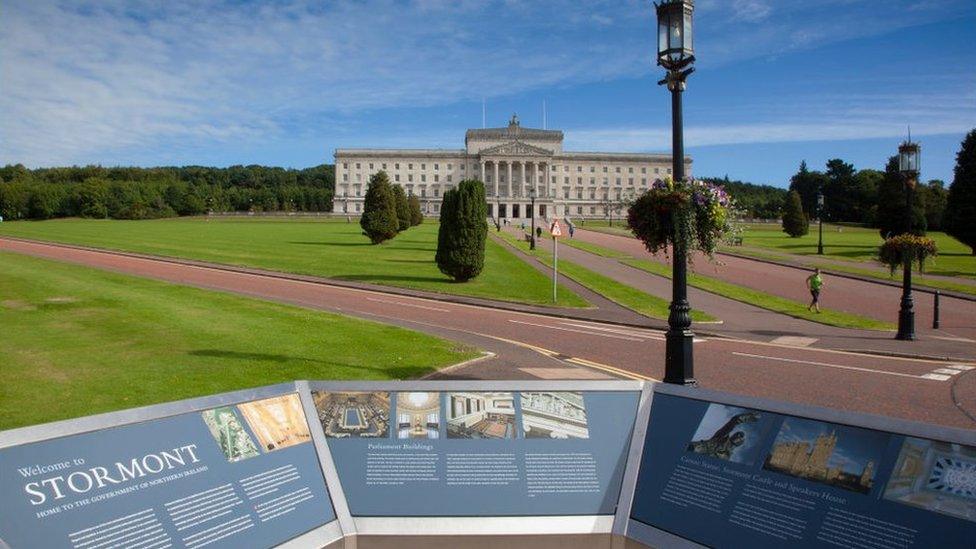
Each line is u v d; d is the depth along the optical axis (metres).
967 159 70.81
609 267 54.38
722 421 6.70
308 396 7.18
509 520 6.56
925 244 25.67
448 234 39.53
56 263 41.94
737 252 70.81
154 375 14.98
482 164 190.62
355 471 6.77
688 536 6.23
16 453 5.36
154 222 126.62
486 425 7.02
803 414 6.31
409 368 16.62
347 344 19.38
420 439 6.93
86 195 159.50
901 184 74.62
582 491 6.75
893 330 28.59
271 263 47.53
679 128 12.44
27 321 21.73
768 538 5.86
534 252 67.75
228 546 5.86
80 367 15.69
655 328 26.36
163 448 6.04
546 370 17.45
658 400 7.23
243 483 6.25
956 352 22.50
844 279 50.09
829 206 160.25
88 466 5.61
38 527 5.16
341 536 6.44
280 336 20.23
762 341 24.20
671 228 12.48
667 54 12.02
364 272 43.69
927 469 5.48
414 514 6.57
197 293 30.27
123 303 25.89
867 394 16.02
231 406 6.65
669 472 6.67
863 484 5.69
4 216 151.88
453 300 32.97
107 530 5.42
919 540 5.26
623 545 6.54
